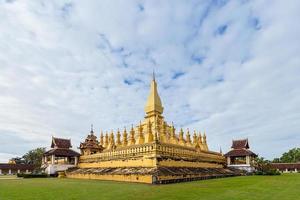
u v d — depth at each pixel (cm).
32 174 5872
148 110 6159
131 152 4644
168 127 6028
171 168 4194
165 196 2205
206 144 7262
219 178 4869
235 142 7306
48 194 2436
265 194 2347
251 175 6134
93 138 6825
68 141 6869
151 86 6359
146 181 3675
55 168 6284
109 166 5212
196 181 4028
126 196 2230
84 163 6272
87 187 3070
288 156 12825
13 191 2728
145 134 5519
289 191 2592
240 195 2266
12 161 10181
